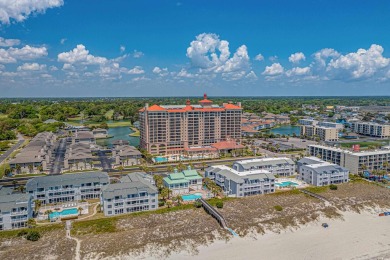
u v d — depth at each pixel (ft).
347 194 576.61
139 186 505.25
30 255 371.97
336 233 449.06
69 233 424.05
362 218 499.10
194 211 495.82
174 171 654.94
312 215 494.18
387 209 532.32
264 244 416.46
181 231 436.35
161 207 516.32
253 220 473.26
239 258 383.65
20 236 413.18
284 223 469.16
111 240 406.82
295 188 618.44
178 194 583.58
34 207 487.61
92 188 560.20
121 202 486.38
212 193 581.53
